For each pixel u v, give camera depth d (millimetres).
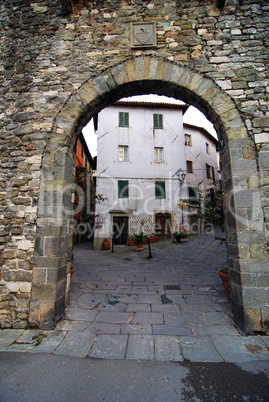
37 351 2320
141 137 13562
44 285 2957
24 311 2945
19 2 4059
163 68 3520
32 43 3826
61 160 3324
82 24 3811
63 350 2340
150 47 3592
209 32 3605
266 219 2939
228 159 3230
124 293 4062
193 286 4449
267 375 1937
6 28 3975
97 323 2918
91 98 3523
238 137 3188
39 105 3551
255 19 3598
